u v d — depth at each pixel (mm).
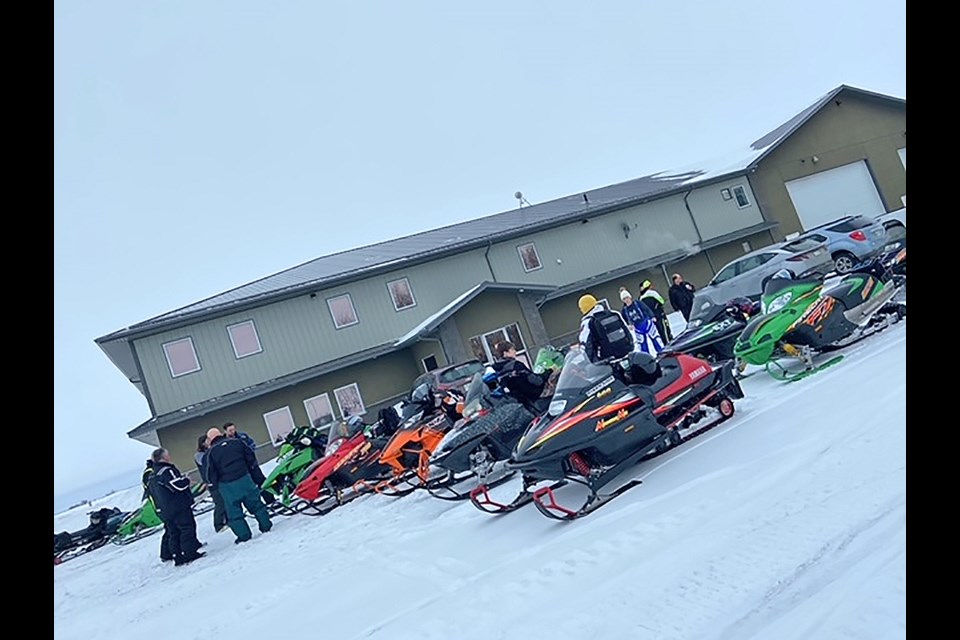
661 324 9711
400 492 7262
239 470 7891
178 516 7551
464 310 19250
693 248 24828
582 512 4207
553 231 23156
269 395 17891
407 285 20531
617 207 24078
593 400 4504
